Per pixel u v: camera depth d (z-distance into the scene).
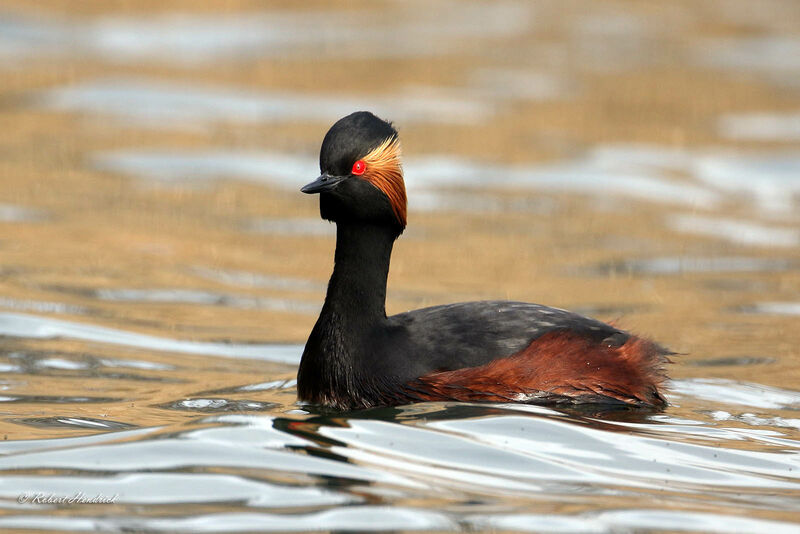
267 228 19.45
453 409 10.20
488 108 27.80
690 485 8.66
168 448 9.10
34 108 26.30
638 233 19.70
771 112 28.08
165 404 10.73
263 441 9.33
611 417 10.35
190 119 26.03
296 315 14.98
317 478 8.52
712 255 18.50
